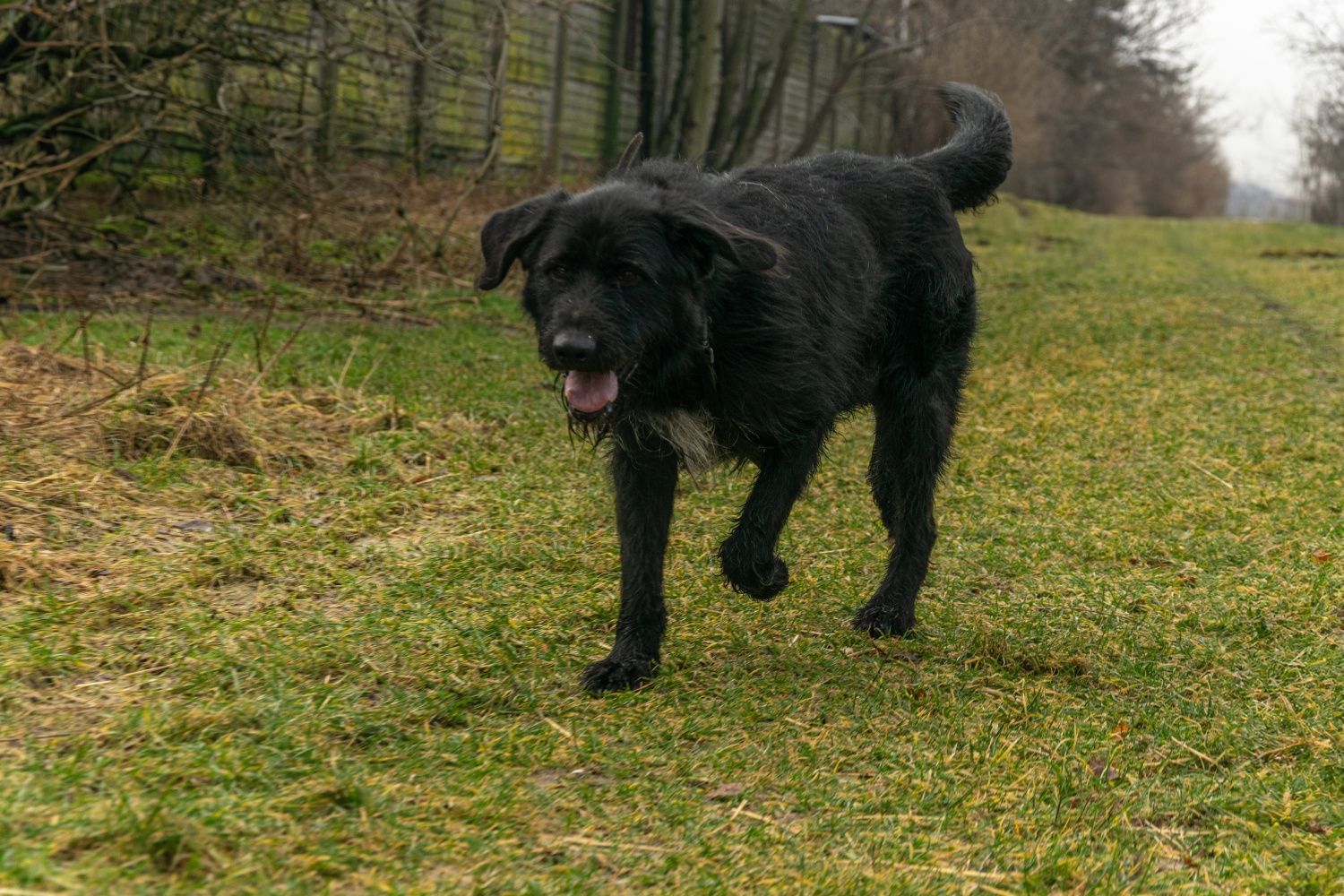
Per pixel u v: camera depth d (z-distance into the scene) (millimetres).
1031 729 2857
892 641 3150
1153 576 3412
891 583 3238
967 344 3377
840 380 3076
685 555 3441
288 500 3533
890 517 3330
